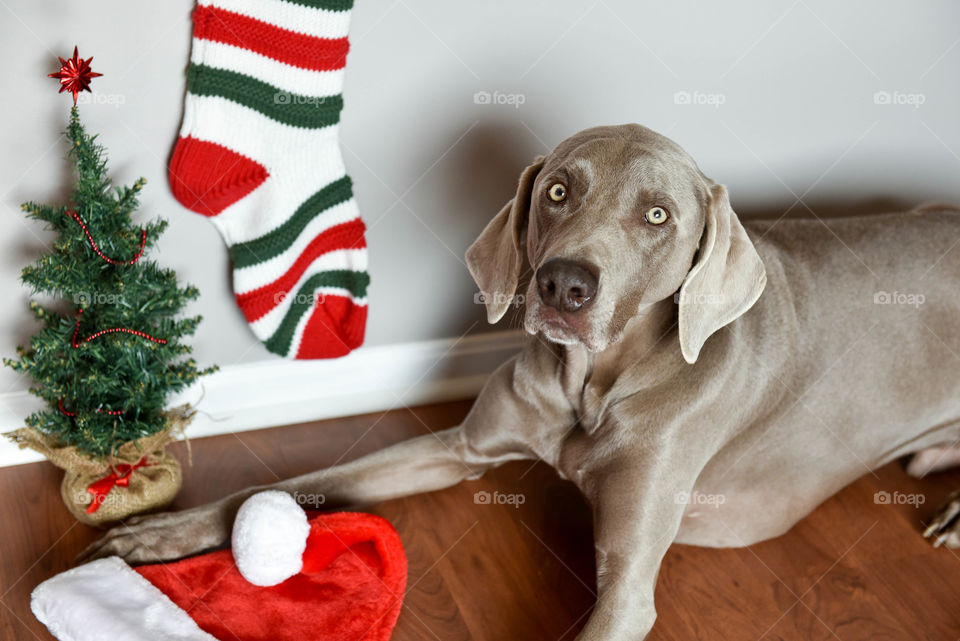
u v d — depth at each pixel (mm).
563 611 1867
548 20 2051
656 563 1780
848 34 2279
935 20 2326
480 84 2074
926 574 2010
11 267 1943
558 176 1592
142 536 1800
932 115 2447
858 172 2479
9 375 2041
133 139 1893
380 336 2332
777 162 2400
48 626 1659
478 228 2252
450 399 2447
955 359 2033
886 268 1966
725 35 2191
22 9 1716
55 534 1910
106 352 1815
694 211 1589
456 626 1810
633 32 2121
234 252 2014
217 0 1751
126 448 1882
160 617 1651
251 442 2240
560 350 1809
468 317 2379
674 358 1763
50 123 1835
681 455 1776
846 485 2109
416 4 1942
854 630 1863
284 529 1726
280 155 1919
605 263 1505
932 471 2291
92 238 1756
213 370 2000
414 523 2045
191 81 1823
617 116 2215
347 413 2361
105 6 1753
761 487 1977
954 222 2076
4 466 2076
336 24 1814
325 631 1705
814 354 1898
